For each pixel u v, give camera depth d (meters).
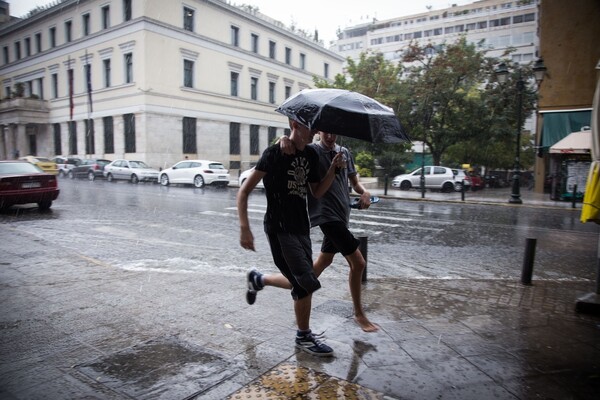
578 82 19.83
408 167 38.16
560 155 19.97
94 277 5.25
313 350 3.18
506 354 3.29
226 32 35.19
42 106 37.94
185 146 32.78
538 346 3.45
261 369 2.95
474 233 9.84
